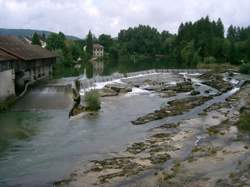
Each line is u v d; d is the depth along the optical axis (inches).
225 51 5433.1
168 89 2807.6
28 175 1067.9
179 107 2102.6
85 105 2017.7
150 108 2085.4
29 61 2527.1
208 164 1149.7
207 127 1647.4
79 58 6018.7
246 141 1418.6
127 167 1125.7
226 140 1433.3
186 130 1594.5
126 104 2187.5
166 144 1374.3
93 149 1314.0
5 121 1642.5
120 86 2834.6
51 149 1302.9
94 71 4195.4
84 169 1112.2
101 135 1498.5
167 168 1116.5
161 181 1013.2
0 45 2262.6
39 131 1515.7
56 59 4072.3
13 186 993.5
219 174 1068.5
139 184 993.5
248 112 1881.2
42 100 2071.9
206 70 4490.7
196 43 5831.7
